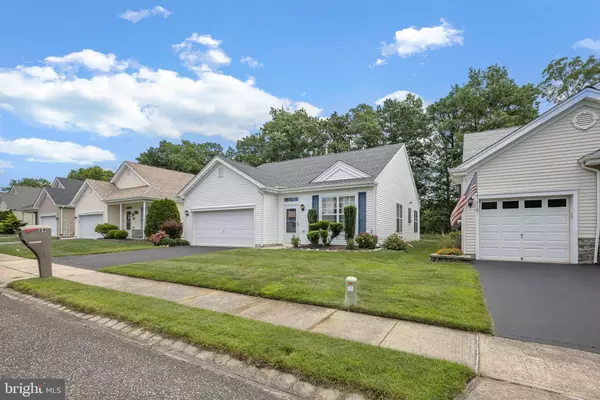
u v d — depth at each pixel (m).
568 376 2.99
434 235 29.95
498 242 10.84
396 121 30.50
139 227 22.84
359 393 2.71
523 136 10.44
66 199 28.27
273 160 35.44
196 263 9.84
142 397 2.73
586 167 9.59
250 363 3.33
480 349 3.60
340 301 5.43
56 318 5.08
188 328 4.20
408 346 3.67
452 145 28.41
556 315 4.77
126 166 24.52
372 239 13.48
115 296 6.06
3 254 13.30
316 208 15.56
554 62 25.39
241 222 16.84
